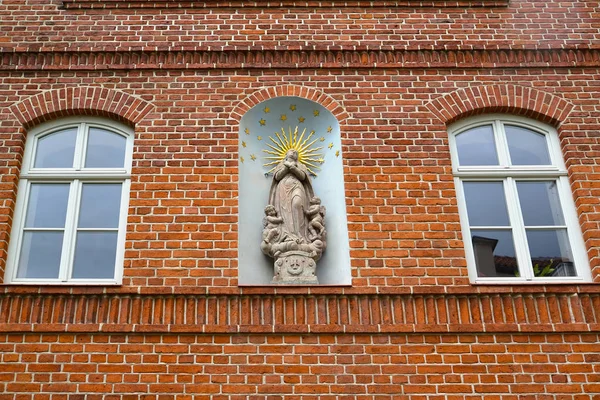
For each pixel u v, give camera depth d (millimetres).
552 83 9867
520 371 7922
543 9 10438
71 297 8133
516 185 9391
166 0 10297
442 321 8133
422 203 8945
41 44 9914
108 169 9258
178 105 9539
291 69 9859
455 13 10383
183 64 9812
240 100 9625
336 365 7914
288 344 8008
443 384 7844
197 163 9141
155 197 8883
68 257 8727
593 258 8703
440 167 9211
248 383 7805
